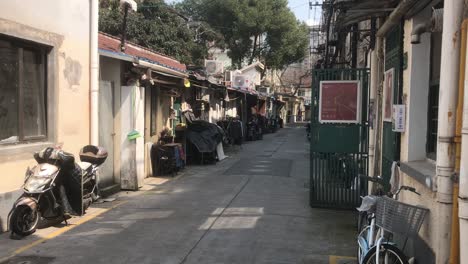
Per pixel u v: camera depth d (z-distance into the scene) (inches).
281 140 1046.4
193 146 578.9
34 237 244.5
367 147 320.5
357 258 216.1
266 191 391.5
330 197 325.4
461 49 145.6
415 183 202.4
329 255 221.3
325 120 326.0
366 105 320.5
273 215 301.7
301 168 543.8
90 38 337.7
